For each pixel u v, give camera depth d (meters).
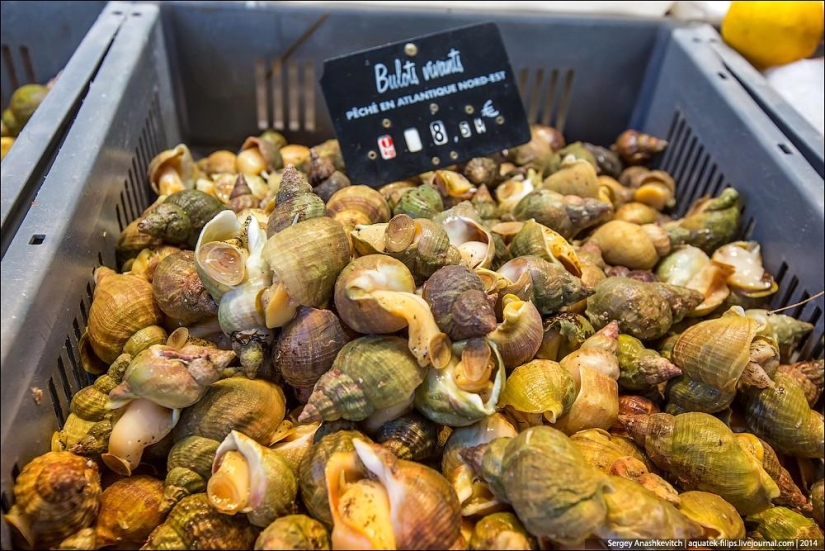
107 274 0.31
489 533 0.22
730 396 0.29
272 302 0.25
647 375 0.30
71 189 0.29
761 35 0.45
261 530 0.24
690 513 0.25
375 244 0.28
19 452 0.24
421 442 0.25
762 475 0.26
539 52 0.48
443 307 0.25
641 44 0.48
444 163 0.40
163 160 0.40
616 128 0.52
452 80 0.40
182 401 0.25
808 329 0.34
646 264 0.37
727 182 0.41
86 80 0.36
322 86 0.38
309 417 0.24
